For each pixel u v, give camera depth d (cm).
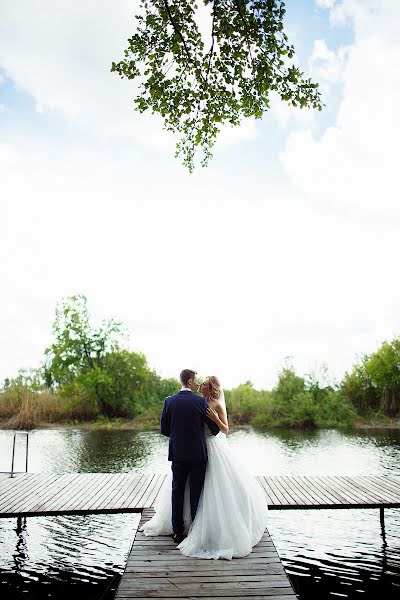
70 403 2798
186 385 509
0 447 1808
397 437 2072
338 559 666
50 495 728
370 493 734
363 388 2853
